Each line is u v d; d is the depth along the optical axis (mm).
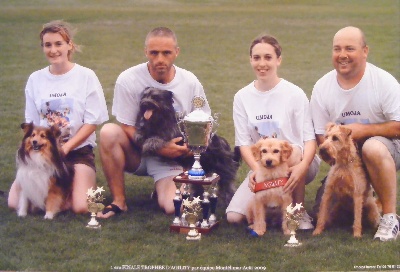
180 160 5559
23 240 4660
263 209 4887
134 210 5531
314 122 5145
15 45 16500
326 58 15594
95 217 5094
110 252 4434
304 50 16750
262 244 4605
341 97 4973
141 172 5773
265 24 21344
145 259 4293
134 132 5477
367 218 4969
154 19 21875
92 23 20547
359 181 4727
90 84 5547
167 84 5504
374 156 4656
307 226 5000
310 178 5316
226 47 17297
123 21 21156
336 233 4855
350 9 24266
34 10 22250
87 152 5625
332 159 4723
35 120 5605
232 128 8805
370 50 16000
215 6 25656
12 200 5418
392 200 4762
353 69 4867
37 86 5562
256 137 5172
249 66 14625
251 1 27078
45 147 5137
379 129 4844
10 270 4102
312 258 4301
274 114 5102
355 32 4848
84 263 4199
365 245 4539
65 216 5238
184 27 20547
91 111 5516
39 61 14523
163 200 5414
